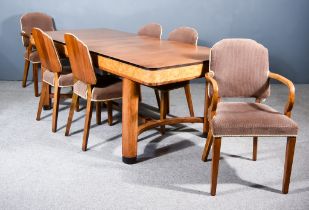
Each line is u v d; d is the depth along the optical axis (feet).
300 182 8.52
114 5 16.57
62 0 16.42
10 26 16.57
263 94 8.82
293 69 17.16
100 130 11.32
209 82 8.23
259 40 16.92
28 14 15.51
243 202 7.70
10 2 16.31
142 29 13.39
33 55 14.06
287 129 7.55
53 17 16.62
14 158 9.45
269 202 7.72
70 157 9.57
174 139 10.77
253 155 9.46
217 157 7.68
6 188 8.11
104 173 8.80
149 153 9.85
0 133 10.96
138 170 8.95
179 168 9.09
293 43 16.90
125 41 11.51
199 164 9.29
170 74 8.20
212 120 7.66
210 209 7.47
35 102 13.94
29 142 10.41
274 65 17.16
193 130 11.43
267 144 10.51
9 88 15.76
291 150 7.74
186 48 10.50
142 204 7.61
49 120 12.13
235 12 16.61
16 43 16.74
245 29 16.83
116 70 8.91
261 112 8.06
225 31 16.85
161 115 10.95
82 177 8.61
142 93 15.34
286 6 16.52
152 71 7.88
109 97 9.80
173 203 7.65
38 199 7.74
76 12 16.61
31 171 8.83
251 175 8.78
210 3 16.49
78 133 11.09
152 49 10.21
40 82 16.81
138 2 16.53
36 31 10.82
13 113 12.69
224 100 14.83
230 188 8.21
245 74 8.68
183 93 15.38
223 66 8.63
